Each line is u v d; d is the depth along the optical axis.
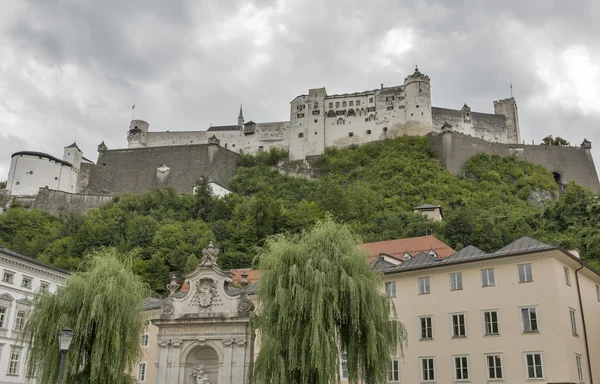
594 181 169.00
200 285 44.22
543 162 170.00
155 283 96.94
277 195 158.00
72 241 117.00
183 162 170.50
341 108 185.38
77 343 39.72
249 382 38.19
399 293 53.34
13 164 156.62
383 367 36.62
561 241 91.12
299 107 186.88
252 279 74.12
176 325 43.50
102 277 42.53
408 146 170.12
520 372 45.09
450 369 48.38
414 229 110.56
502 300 47.59
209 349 43.78
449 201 142.25
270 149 183.50
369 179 160.25
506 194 151.00
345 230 40.75
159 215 138.00
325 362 34.81
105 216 135.00
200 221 127.62
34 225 134.00
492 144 170.62
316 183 165.00
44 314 40.94
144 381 62.00
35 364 40.25
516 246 49.75
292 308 36.66
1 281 64.31
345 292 37.31
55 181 159.25
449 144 162.62
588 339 48.12
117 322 40.53
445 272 51.34
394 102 180.88
